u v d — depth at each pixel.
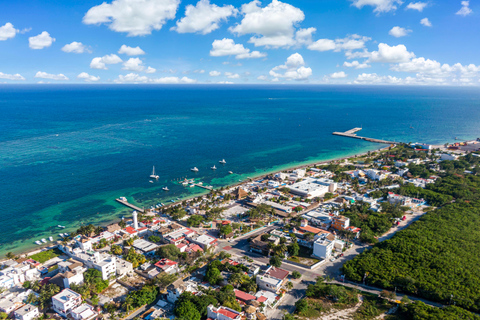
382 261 197.12
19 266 194.25
